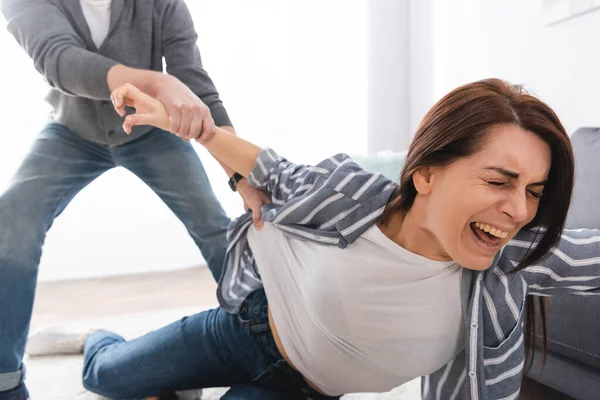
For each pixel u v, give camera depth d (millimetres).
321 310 901
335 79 2680
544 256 810
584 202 1251
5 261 1160
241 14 2508
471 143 706
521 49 1996
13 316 1158
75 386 1439
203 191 1419
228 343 1103
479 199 701
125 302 2189
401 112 2793
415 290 840
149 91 1072
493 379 843
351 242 870
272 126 2623
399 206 839
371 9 2678
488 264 751
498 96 721
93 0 1301
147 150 1403
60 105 1344
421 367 909
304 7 2592
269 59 2572
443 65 2537
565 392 1263
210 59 2492
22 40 1203
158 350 1173
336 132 2719
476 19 2258
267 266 1033
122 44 1330
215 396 1378
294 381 1058
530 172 700
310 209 930
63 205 1367
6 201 1224
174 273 2590
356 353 928
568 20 1759
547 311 1207
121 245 2529
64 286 2416
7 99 2254
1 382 1148
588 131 1434
